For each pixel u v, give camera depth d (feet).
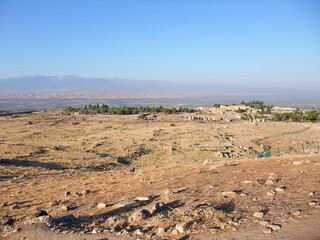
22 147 215.10
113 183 77.41
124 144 255.70
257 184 52.95
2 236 34.76
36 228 35.99
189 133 329.72
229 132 330.95
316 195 40.52
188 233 30.50
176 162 162.50
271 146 230.89
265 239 26.96
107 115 616.39
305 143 228.02
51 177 104.63
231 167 84.99
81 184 80.79
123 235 31.94
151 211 40.04
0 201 65.00
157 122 471.62
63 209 49.24
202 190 53.06
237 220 32.78
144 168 123.44
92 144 250.37
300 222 30.01
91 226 36.86
